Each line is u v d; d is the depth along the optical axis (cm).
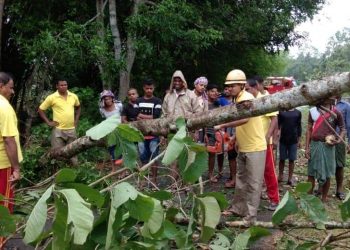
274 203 575
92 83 1264
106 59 995
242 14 1449
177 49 1292
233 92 469
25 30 1077
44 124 865
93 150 770
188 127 434
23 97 1212
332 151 604
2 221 266
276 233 482
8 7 1136
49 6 1116
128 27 1060
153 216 250
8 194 420
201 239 305
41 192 421
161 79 1342
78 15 1177
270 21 1560
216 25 1399
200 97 691
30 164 661
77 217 212
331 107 593
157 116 692
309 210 306
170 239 299
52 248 231
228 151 700
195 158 296
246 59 1900
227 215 518
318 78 370
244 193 508
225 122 424
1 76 444
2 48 1216
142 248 262
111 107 743
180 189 373
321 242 332
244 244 295
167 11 1027
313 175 621
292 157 734
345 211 306
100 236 249
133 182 379
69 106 752
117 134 295
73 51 931
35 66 1047
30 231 216
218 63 1717
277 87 1203
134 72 1273
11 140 416
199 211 306
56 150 621
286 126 722
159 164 639
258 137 489
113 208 239
